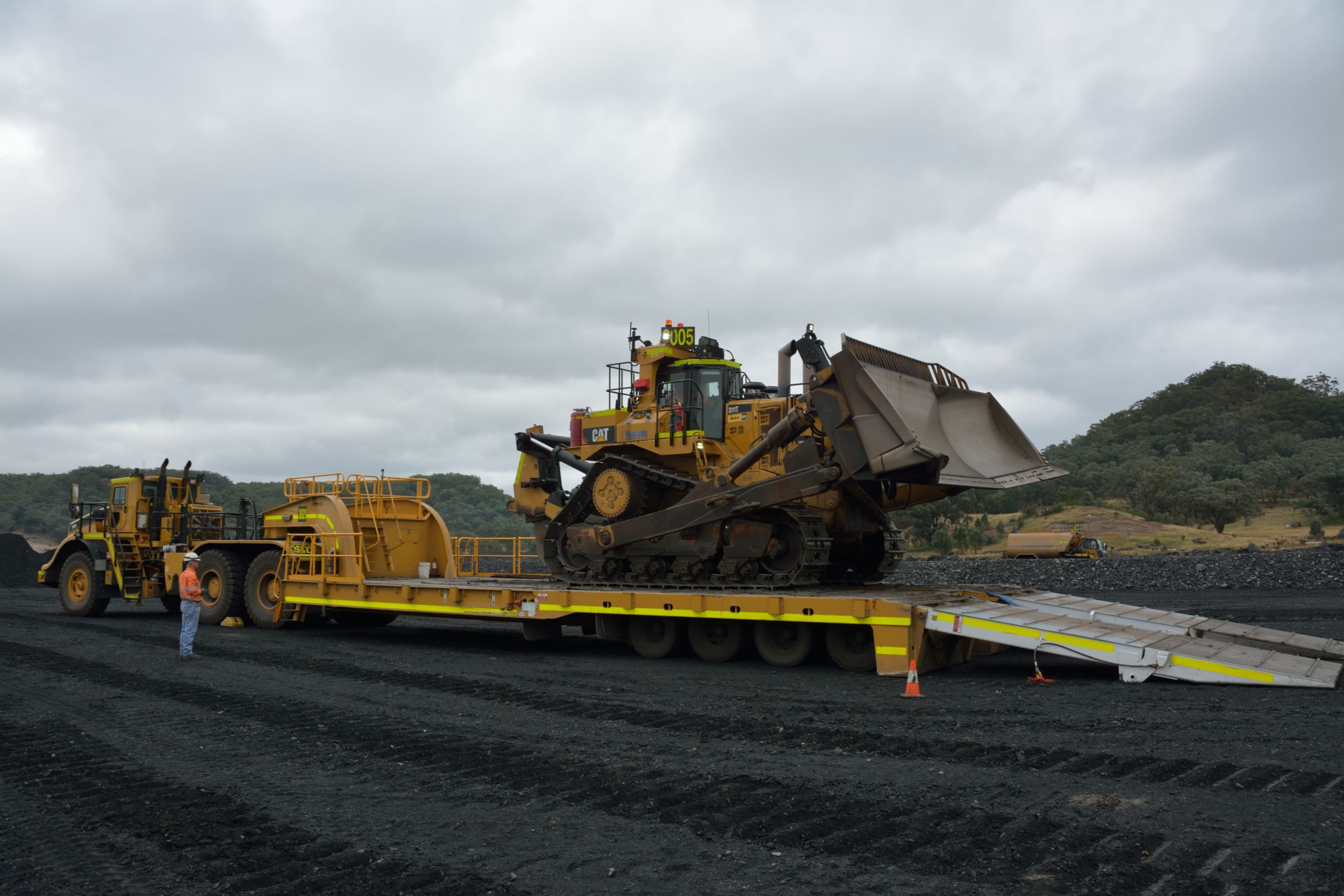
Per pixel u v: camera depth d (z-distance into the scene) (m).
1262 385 173.12
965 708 8.00
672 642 11.70
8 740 7.36
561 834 4.94
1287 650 10.28
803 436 11.23
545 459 14.60
